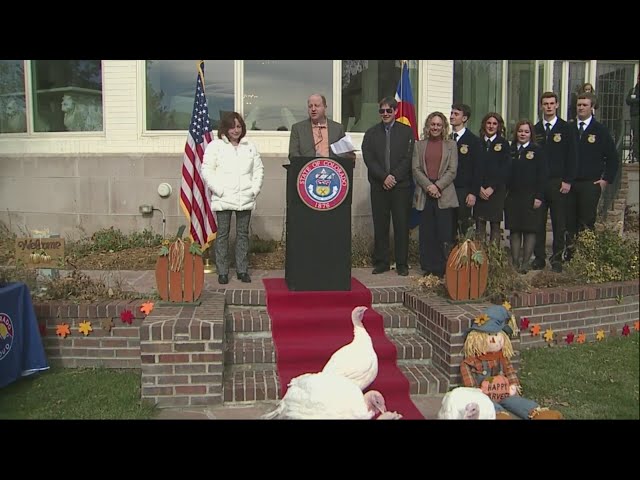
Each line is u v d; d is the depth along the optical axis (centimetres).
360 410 391
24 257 546
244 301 541
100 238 834
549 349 581
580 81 1088
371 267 750
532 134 677
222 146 606
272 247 820
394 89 895
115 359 506
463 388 411
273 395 448
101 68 860
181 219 861
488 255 577
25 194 889
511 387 439
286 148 852
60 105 885
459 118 679
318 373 441
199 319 456
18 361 463
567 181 682
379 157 663
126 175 860
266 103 857
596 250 670
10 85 897
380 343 502
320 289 551
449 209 640
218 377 446
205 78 848
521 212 676
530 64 1052
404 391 459
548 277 633
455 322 465
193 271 497
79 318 504
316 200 541
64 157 870
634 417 430
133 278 663
